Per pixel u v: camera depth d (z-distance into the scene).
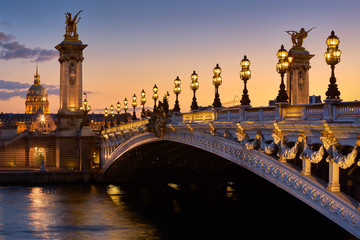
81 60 135.00
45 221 73.94
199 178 108.88
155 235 63.88
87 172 122.44
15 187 112.88
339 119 31.56
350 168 33.41
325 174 36.41
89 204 89.00
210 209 81.38
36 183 119.00
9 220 74.62
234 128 46.75
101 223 72.19
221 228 66.00
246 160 44.56
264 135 41.53
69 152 131.50
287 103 37.66
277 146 39.53
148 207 85.31
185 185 109.19
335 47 31.86
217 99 51.88
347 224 31.84
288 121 36.53
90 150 129.12
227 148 48.94
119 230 67.31
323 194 33.84
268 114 40.69
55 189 109.81
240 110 44.78
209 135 53.62
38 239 63.09
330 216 33.31
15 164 138.25
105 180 121.88
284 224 66.31
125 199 94.75
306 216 72.00
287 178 37.91
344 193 33.06
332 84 31.91
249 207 81.38
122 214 78.94
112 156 112.69
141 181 118.25
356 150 30.11
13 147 138.50
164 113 68.88
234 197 91.75
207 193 97.25
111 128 116.19
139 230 67.06
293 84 70.94
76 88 134.50
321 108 34.06
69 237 63.88
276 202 85.56
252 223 68.19
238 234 61.72
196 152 90.62
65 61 134.12
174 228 67.75
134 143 93.38
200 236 62.03
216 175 108.50
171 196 96.62
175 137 65.88
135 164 110.06
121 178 119.62
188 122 59.75
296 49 71.12
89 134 129.88
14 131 154.62
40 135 136.75
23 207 85.38
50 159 136.12
